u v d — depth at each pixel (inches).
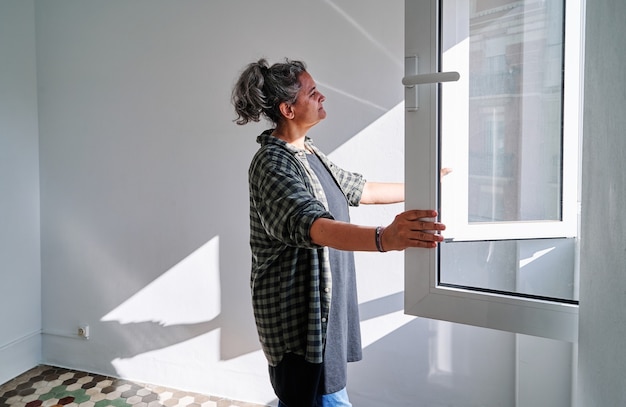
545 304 48.6
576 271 51.0
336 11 77.4
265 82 57.4
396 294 78.7
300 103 57.6
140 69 91.9
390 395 80.6
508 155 51.6
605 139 32.9
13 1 95.9
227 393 91.7
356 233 43.3
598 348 35.5
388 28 74.5
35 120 101.7
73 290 102.4
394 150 76.3
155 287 95.2
